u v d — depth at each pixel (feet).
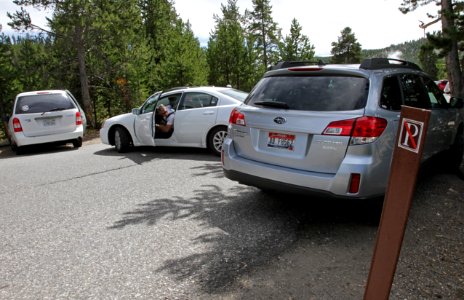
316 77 12.45
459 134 18.74
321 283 9.11
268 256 10.55
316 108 11.68
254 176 13.09
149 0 104.58
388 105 11.82
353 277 9.34
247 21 135.54
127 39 57.31
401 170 5.74
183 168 21.99
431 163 16.26
